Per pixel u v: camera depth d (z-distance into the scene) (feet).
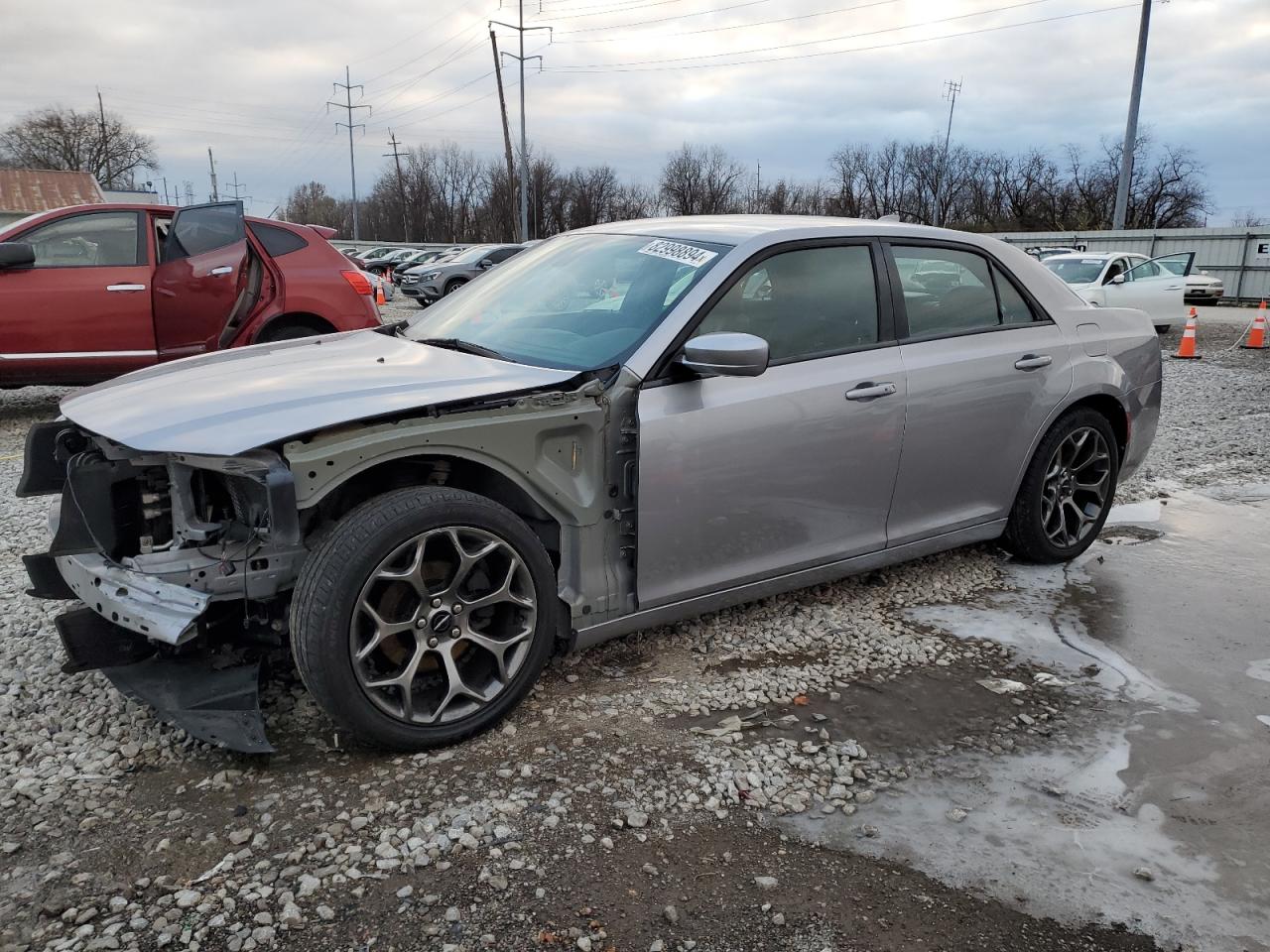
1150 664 11.91
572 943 6.83
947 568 15.01
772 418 10.93
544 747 9.43
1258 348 51.49
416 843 7.82
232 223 23.72
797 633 12.44
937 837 8.29
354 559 8.44
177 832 7.93
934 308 13.01
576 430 9.87
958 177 219.61
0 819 8.09
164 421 8.77
